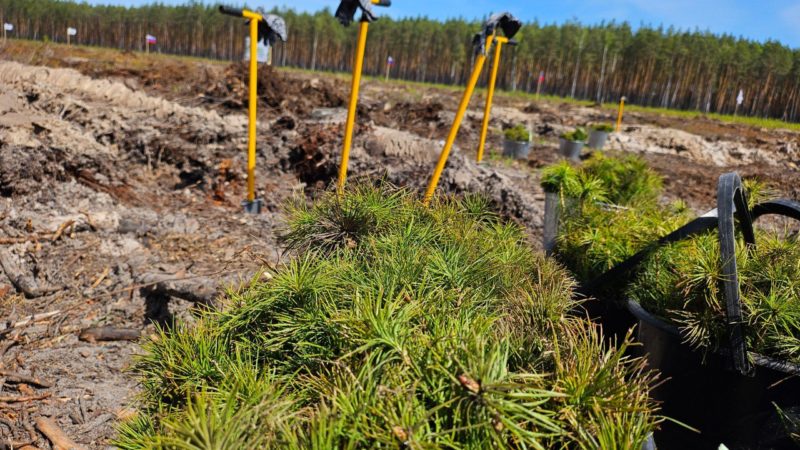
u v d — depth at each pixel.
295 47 77.88
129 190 5.41
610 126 12.87
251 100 4.95
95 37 80.12
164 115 7.00
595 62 62.59
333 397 1.08
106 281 3.71
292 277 1.47
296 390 1.25
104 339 3.10
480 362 1.04
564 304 1.65
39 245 4.01
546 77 66.50
